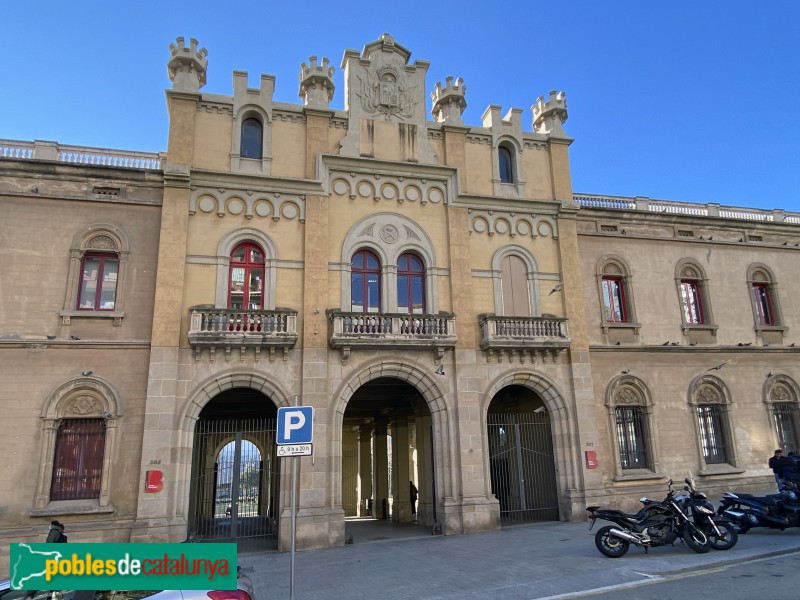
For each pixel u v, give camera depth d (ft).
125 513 53.83
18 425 53.67
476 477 62.39
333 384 60.95
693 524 42.57
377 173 68.54
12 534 50.98
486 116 76.89
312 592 37.63
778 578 33.71
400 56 73.10
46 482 52.95
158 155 65.00
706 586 32.94
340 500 58.39
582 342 69.97
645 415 72.38
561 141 76.54
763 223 83.41
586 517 64.49
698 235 81.15
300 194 65.36
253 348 59.57
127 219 61.00
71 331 56.85
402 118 71.15
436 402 63.87
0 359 54.65
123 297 58.80
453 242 68.69
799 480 49.67
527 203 72.79
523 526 63.05
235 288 62.44
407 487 80.89
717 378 76.54
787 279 84.28
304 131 67.72
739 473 74.02
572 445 66.85
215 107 65.51
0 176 58.39
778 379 79.71
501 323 66.28
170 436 55.52
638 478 69.15
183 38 65.26
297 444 31.89
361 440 101.04
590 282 74.54
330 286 64.23
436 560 46.62
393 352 63.26
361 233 66.69
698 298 79.87
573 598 32.32
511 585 36.17
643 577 36.04
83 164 60.03
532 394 75.25
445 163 71.26
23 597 20.44
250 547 57.52
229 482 92.68
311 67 69.21
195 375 57.82
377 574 42.47
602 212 76.84
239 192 63.93
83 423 55.83
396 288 66.54
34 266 57.47
